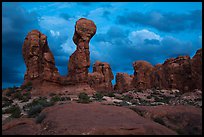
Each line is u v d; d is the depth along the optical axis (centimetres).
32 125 1728
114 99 4084
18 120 1833
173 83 5600
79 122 1564
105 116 1705
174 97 4725
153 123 1600
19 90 4519
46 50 4950
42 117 1802
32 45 4731
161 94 5122
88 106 1962
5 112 3000
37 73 4694
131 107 2039
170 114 1808
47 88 4559
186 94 4575
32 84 4659
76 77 4688
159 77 6025
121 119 1639
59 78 4728
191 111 1855
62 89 4622
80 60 4709
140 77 6519
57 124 1566
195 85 5128
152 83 6216
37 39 4791
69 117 1677
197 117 1736
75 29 4862
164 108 1930
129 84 7375
